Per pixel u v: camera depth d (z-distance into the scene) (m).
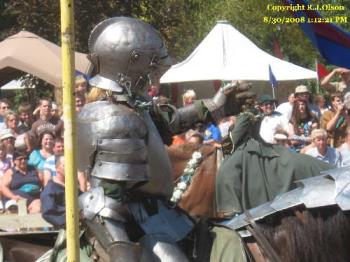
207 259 6.71
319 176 6.84
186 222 6.84
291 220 6.75
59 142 13.92
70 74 6.18
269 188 11.00
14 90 33.66
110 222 6.52
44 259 7.33
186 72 20.50
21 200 11.23
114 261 6.32
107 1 29.14
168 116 7.17
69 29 6.16
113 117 6.51
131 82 6.77
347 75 18.17
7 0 35.06
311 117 16.83
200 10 32.41
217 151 10.51
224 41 20.80
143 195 6.73
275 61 21.12
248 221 6.90
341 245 6.66
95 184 6.62
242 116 11.06
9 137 14.23
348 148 15.17
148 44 6.76
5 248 8.11
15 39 18.45
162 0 30.91
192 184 10.34
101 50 6.77
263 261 6.75
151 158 6.67
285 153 11.08
